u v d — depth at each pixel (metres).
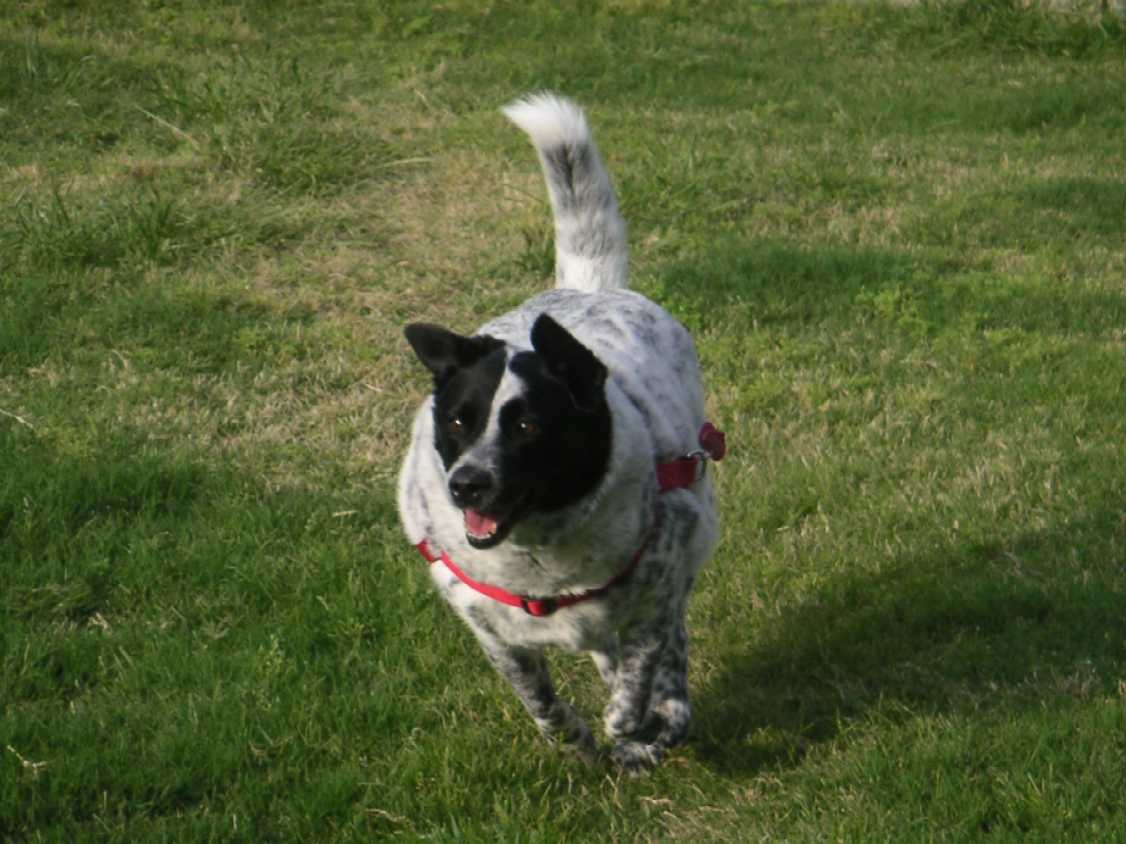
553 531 5.83
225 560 8.46
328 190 14.97
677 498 6.28
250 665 7.42
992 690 6.96
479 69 20.16
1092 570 7.99
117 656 7.62
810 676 7.51
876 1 23.75
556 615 6.16
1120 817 5.73
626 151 16.22
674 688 6.64
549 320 5.58
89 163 15.36
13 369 10.88
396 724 7.10
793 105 18.61
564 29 22.38
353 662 7.62
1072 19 22.30
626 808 6.54
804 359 11.41
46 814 6.38
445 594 6.46
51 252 12.69
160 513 9.03
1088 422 10.05
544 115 8.01
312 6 22.69
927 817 5.90
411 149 16.27
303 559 8.49
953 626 7.66
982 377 10.97
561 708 6.74
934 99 19.02
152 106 17.22
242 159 15.20
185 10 21.73
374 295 12.52
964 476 9.41
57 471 9.15
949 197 14.91
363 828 6.34
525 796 6.47
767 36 22.72
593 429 5.74
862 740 6.67
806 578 8.34
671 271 12.83
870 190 15.30
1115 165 16.30
